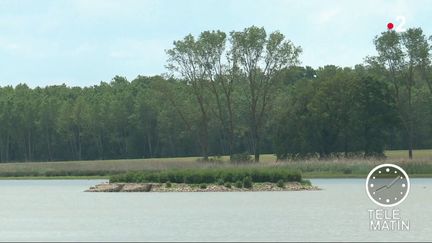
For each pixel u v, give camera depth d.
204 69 131.75
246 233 43.28
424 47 130.88
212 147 185.88
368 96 133.12
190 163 111.25
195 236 42.25
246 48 129.62
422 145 163.88
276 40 129.88
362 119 132.25
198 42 130.75
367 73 143.12
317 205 60.72
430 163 101.94
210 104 147.62
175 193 77.12
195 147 188.88
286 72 131.25
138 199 69.56
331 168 102.25
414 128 159.12
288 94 157.12
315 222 48.31
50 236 43.56
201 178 81.00
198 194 74.88
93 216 54.69
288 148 137.38
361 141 133.50
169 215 54.28
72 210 59.88
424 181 92.44
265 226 46.59
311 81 144.50
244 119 167.00
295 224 47.38
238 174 80.69
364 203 62.34
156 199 69.12
